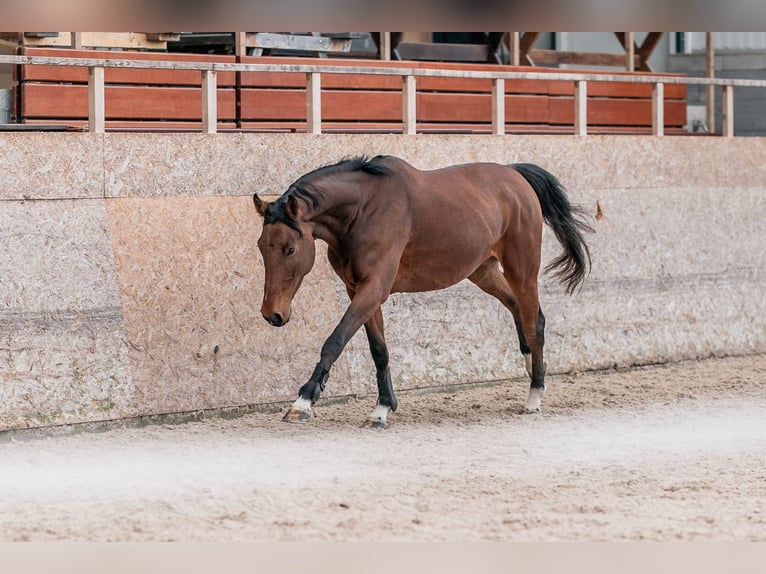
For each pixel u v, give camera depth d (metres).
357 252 11.69
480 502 9.11
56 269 11.91
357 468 10.39
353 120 16.78
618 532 8.23
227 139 13.16
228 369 12.97
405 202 11.95
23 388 11.62
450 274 12.40
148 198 12.62
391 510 8.85
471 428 12.27
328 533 8.22
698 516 8.66
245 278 13.20
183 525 8.45
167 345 12.59
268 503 9.09
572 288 13.88
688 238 16.98
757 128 24.86
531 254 13.05
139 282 12.45
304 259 11.23
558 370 15.58
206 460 10.73
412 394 14.30
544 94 18.69
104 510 8.88
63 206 12.01
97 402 12.08
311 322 13.62
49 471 10.28
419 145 14.55
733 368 16.39
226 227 13.10
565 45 22.53
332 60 16.53
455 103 17.70
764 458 10.78
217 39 16.64
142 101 15.04
